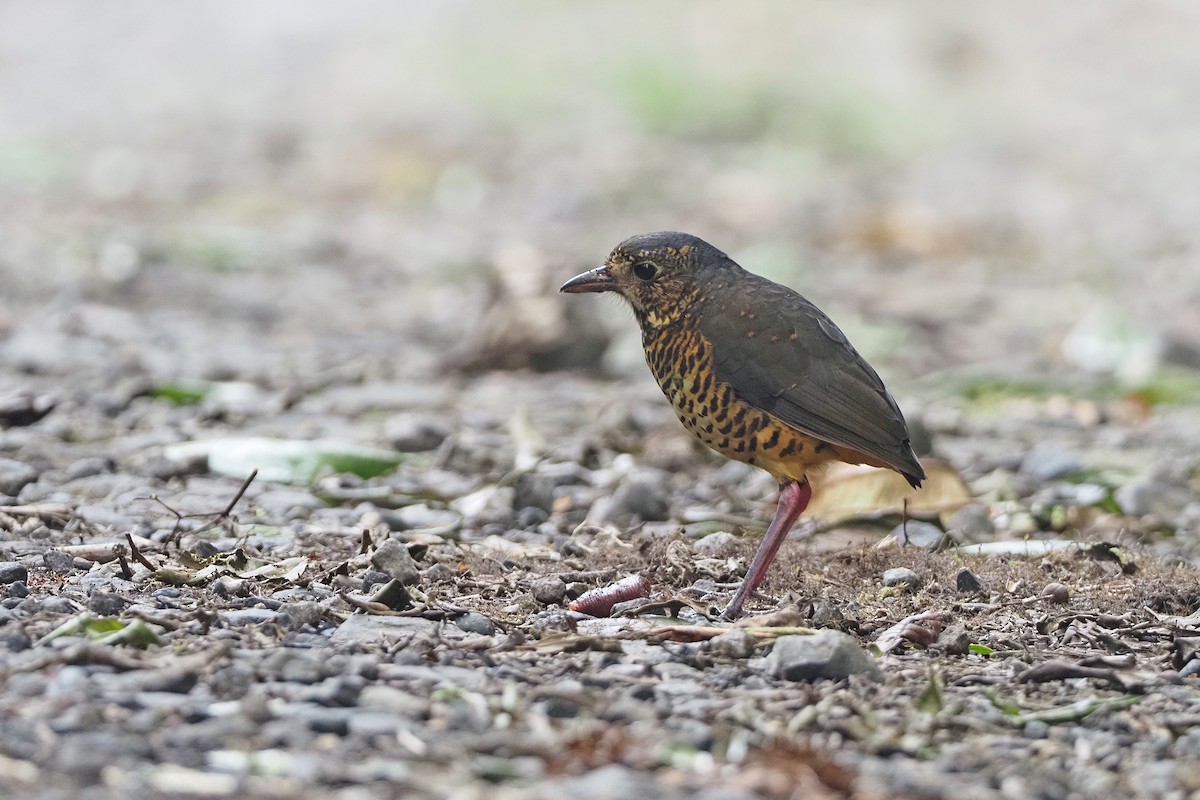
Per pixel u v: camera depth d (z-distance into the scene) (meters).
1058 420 15.72
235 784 5.87
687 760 6.28
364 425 14.35
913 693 7.29
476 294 22.42
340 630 7.86
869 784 6.16
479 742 6.34
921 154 36.16
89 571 8.98
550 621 8.31
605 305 19.45
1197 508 12.01
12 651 7.27
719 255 9.45
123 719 6.43
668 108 36.94
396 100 38.00
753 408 9.04
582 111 37.44
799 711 6.94
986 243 27.84
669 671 7.45
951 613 8.80
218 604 8.30
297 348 18.36
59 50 43.59
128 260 22.94
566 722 6.70
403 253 25.45
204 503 11.05
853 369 9.09
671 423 14.09
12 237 24.42
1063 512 11.41
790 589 9.38
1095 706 7.13
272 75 40.81
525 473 11.47
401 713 6.65
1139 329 18.81
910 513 10.98
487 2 45.03
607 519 11.17
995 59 42.81
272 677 6.96
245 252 24.42
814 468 9.16
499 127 35.97
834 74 39.81
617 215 29.12
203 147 34.00
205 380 16.00
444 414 14.89
